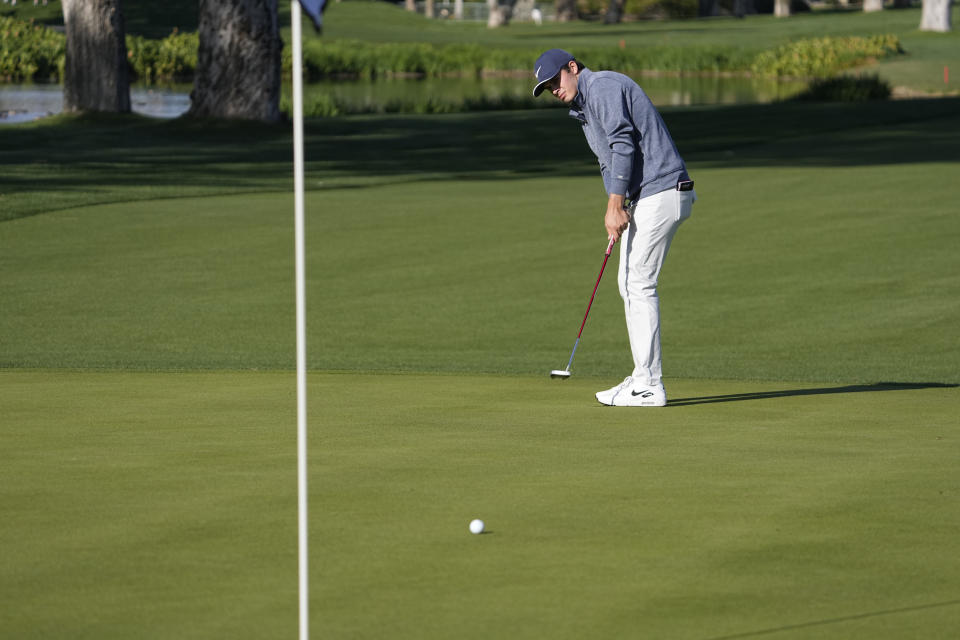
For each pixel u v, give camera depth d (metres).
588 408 21.70
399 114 122.31
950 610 11.38
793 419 20.70
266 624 11.03
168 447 18.09
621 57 184.88
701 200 60.50
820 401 22.77
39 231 52.53
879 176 68.12
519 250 48.53
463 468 16.75
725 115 111.75
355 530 13.80
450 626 10.99
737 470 16.66
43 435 19.02
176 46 181.00
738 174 70.94
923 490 15.53
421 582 12.12
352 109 131.00
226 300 40.25
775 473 16.48
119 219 55.81
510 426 19.88
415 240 50.75
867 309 38.81
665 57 184.38
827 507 14.74
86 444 18.31
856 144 88.56
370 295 41.12
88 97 108.25
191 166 79.50
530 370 29.91
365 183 71.25
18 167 74.56
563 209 58.59
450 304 39.84
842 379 28.23
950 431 19.58
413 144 95.06
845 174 69.56
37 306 39.16
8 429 19.53
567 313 38.81
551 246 49.28
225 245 49.69
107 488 15.62
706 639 10.70
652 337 22.02
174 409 21.41
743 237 50.72
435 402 22.28
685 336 35.59
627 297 22.25
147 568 12.52
